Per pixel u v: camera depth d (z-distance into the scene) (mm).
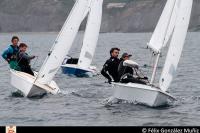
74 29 56281
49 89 56031
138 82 49344
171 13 50156
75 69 78625
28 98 54094
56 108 48406
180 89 63125
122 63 49906
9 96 55781
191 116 44438
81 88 63219
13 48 57906
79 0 56438
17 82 56125
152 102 47469
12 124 41281
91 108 48156
